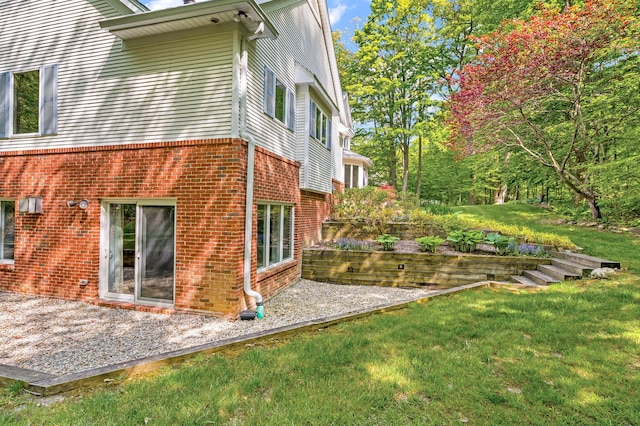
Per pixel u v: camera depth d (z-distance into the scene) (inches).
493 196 1250.0
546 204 720.3
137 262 248.7
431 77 866.8
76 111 259.6
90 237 255.3
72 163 259.9
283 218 319.3
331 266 351.6
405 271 334.3
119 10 251.3
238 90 225.0
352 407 107.5
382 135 904.9
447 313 201.3
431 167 1041.5
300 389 118.6
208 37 231.5
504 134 497.7
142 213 249.6
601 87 416.5
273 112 284.2
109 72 252.2
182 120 235.8
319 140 392.8
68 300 260.2
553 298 218.4
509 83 401.4
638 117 408.8
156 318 223.6
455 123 505.7
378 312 211.0
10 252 290.4
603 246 345.4
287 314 238.2
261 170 258.5
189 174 231.6
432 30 850.1
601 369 129.8
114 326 208.8
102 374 127.2
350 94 908.0
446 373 128.4
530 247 333.4
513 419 101.1
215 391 117.3
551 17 370.9
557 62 370.6
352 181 759.1
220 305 224.7
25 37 275.7
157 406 108.7
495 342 156.7
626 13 348.8
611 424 98.4
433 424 99.1
